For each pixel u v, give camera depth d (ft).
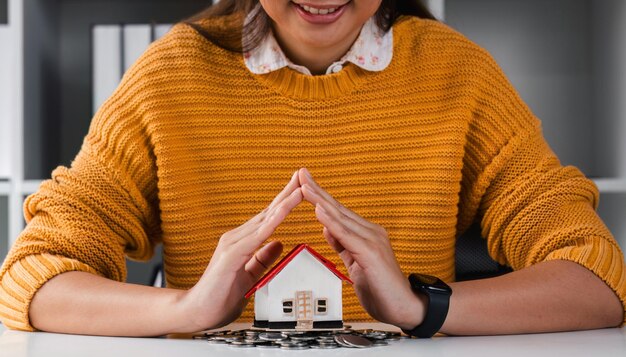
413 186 3.89
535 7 7.60
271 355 2.49
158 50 3.95
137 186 3.88
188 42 3.94
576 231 3.48
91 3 7.89
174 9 7.95
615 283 3.18
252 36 3.81
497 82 4.02
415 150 3.90
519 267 3.76
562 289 3.12
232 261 2.87
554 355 2.53
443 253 3.91
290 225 3.84
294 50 3.80
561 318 3.06
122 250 3.75
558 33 7.59
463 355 2.51
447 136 3.88
